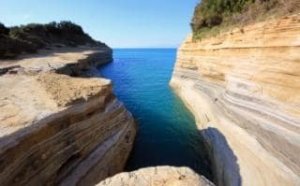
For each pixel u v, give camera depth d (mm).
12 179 9438
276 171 12258
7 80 19438
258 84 17797
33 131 10742
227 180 13539
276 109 15312
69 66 29453
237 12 29953
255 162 13641
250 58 20016
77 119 13812
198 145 19688
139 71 66312
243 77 20047
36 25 69875
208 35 34312
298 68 14305
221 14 35188
